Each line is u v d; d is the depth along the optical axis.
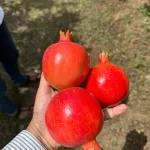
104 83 0.22
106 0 0.84
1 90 0.58
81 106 0.20
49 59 0.22
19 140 0.28
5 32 0.57
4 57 0.61
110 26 0.78
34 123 0.31
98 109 0.20
